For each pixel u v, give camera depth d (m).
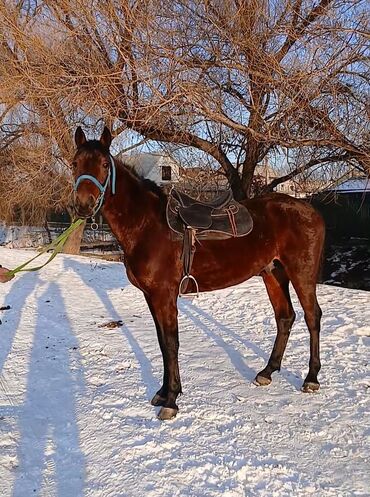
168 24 8.98
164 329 3.65
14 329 6.27
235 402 3.76
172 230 3.60
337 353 4.93
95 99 9.26
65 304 7.89
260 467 2.83
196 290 3.92
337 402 3.74
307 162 10.98
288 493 2.59
